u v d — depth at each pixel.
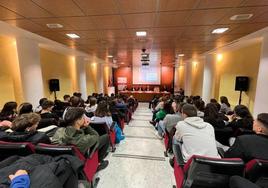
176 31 3.48
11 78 4.39
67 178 1.23
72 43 4.74
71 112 1.94
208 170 1.28
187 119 1.89
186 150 1.75
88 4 2.23
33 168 1.08
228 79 6.20
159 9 2.39
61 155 1.35
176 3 2.20
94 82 10.45
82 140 1.80
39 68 4.40
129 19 2.80
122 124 4.40
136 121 5.87
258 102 3.78
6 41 4.21
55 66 6.33
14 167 1.07
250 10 2.42
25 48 4.05
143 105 10.21
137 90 12.64
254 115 3.92
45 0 2.11
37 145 1.44
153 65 12.39
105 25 3.10
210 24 3.04
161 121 3.98
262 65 3.68
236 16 2.64
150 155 3.08
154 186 2.20
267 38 3.55
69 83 7.46
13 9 2.38
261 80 3.70
